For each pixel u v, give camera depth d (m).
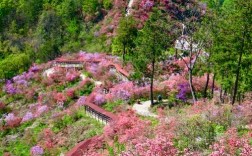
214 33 48.75
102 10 118.19
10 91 77.88
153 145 27.70
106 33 107.81
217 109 36.66
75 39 114.75
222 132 32.66
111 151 37.78
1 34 126.75
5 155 53.34
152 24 52.41
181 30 62.91
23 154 52.38
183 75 60.94
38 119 61.56
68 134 51.62
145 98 56.41
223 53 44.88
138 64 54.44
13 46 122.19
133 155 28.67
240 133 32.62
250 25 42.31
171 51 70.12
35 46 117.50
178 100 53.94
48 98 68.31
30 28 127.19
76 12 122.88
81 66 80.62
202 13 80.44
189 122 33.41
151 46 51.75
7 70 90.75
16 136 58.41
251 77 45.00
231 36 43.38
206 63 53.59
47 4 130.25
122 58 82.50
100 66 75.25
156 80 61.88
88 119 53.69
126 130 40.72
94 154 38.56
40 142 52.72
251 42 42.97
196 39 53.84
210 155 26.31
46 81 76.31
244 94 47.62
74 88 67.88
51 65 86.62
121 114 49.62
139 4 104.56
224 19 48.12
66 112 58.66
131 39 75.94
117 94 57.16
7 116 66.62
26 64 93.50
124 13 111.31
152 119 47.19
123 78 66.94
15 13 131.62
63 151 48.19
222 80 48.12
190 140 30.89
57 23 122.38
